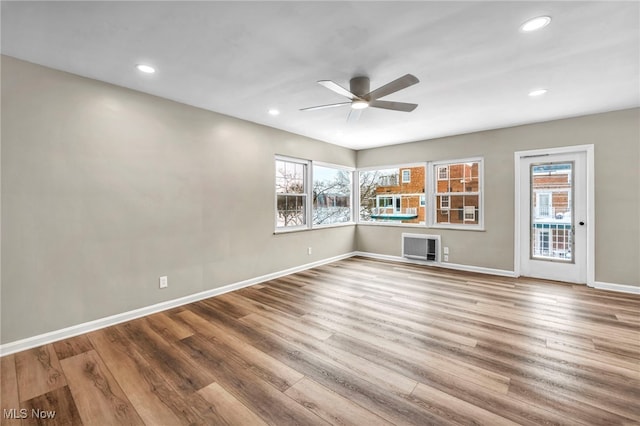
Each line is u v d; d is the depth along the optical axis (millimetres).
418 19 1856
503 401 1718
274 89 2992
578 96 3188
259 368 2084
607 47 2195
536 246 4359
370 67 2512
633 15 1812
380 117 3945
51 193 2482
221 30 1968
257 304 3379
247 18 1836
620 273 3709
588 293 3643
